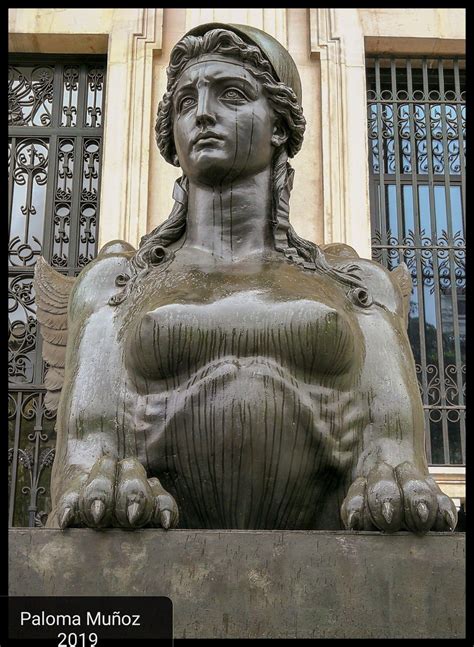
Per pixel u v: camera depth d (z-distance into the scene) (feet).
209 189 8.64
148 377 7.63
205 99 8.51
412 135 24.09
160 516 6.76
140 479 6.83
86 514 6.68
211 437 7.35
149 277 8.44
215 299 7.75
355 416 7.70
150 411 7.54
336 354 7.55
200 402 7.38
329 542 6.65
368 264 8.93
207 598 6.48
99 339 8.15
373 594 6.55
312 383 7.59
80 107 24.64
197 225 8.65
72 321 8.66
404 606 6.54
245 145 8.50
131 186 22.27
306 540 6.64
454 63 24.75
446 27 24.56
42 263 10.19
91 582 6.54
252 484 7.40
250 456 7.34
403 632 6.48
